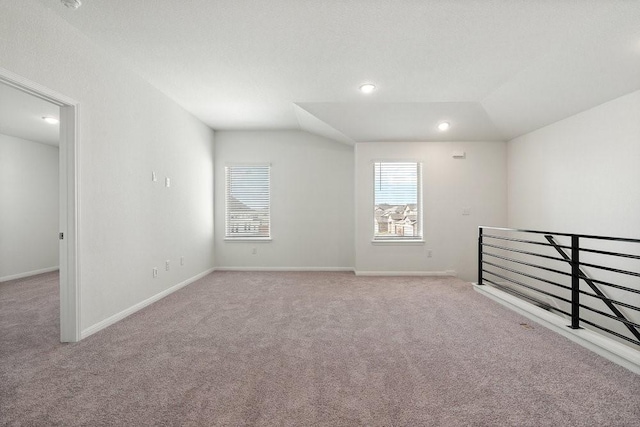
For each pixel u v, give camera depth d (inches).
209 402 73.2
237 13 99.3
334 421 66.2
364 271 225.0
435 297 166.4
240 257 243.0
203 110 195.6
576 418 66.9
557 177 176.6
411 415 68.2
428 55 125.9
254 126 231.8
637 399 73.7
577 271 109.7
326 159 243.4
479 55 125.8
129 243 138.7
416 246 225.3
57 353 99.3
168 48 121.0
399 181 229.6
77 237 108.7
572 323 111.0
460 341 108.5
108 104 125.0
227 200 244.1
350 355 97.9
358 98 173.9
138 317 134.6
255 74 144.1
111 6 95.8
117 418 67.4
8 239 221.0
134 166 142.4
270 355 98.0
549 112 167.3
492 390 77.9
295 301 158.9
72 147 107.8
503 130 205.8
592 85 136.3
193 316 135.7
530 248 199.8
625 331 141.5
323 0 93.0
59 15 100.6
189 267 199.3
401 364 91.9
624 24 102.7
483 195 224.7
